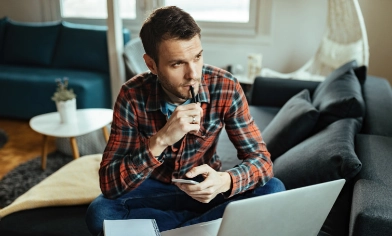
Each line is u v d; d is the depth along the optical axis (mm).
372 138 1542
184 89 1061
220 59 3730
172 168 1275
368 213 1032
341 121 1619
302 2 3361
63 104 2406
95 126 2414
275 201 958
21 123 3352
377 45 3252
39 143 2936
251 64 3293
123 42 3607
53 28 3734
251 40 3600
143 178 1139
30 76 3322
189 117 1026
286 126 1740
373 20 3207
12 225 1416
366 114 1805
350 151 1289
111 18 3277
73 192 1562
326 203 1089
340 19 2734
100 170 1187
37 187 1638
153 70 1124
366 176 1230
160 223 1208
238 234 977
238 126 1243
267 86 2652
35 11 4160
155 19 1023
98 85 3334
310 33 3428
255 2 3506
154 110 1177
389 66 3273
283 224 1041
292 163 1475
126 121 1193
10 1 4184
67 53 3643
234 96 1214
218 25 3672
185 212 1274
